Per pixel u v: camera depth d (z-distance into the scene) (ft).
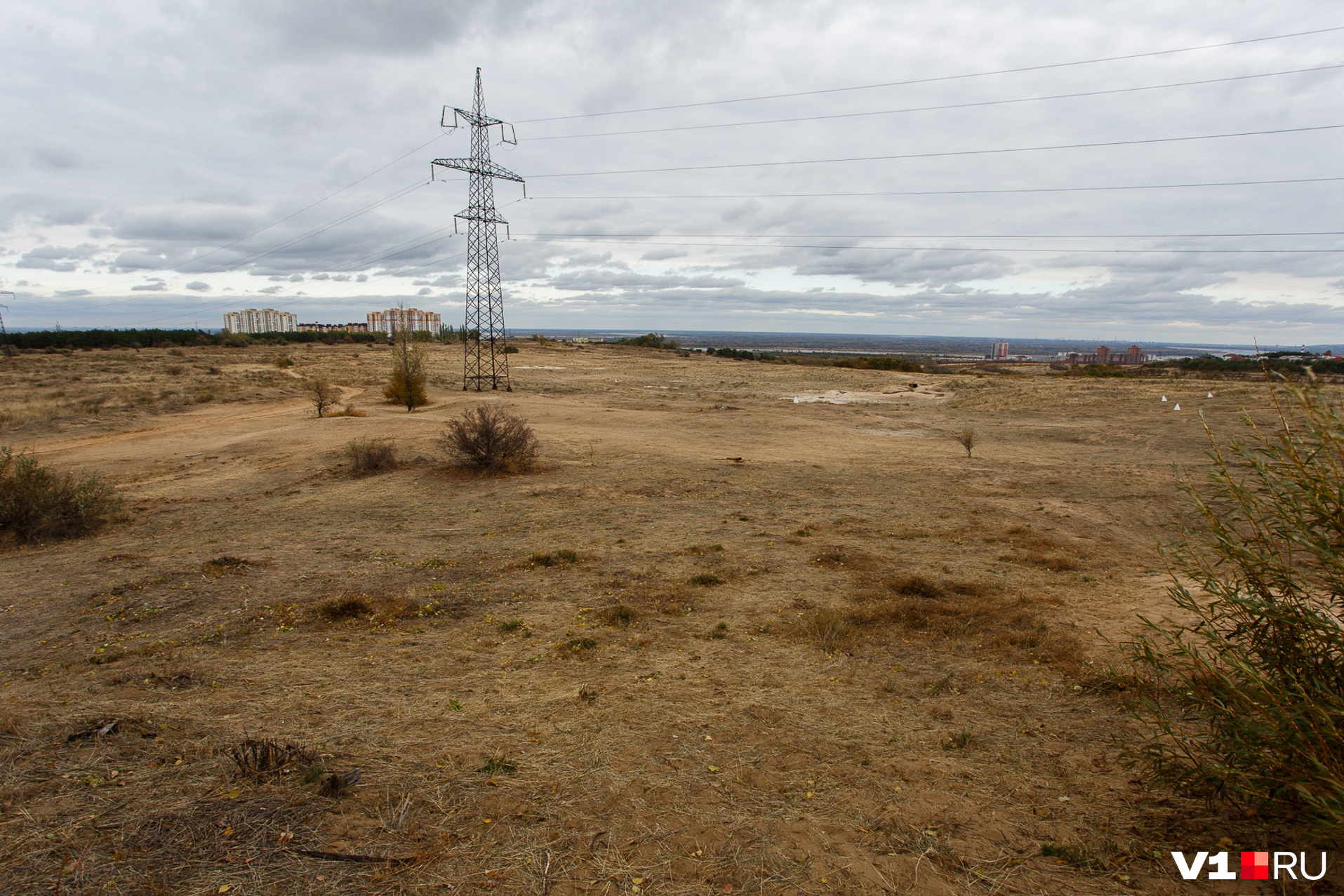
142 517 41.16
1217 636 11.02
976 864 9.69
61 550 33.60
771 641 20.81
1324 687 9.34
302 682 17.03
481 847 9.83
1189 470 55.67
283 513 42.24
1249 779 9.67
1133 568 30.12
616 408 111.45
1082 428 87.86
